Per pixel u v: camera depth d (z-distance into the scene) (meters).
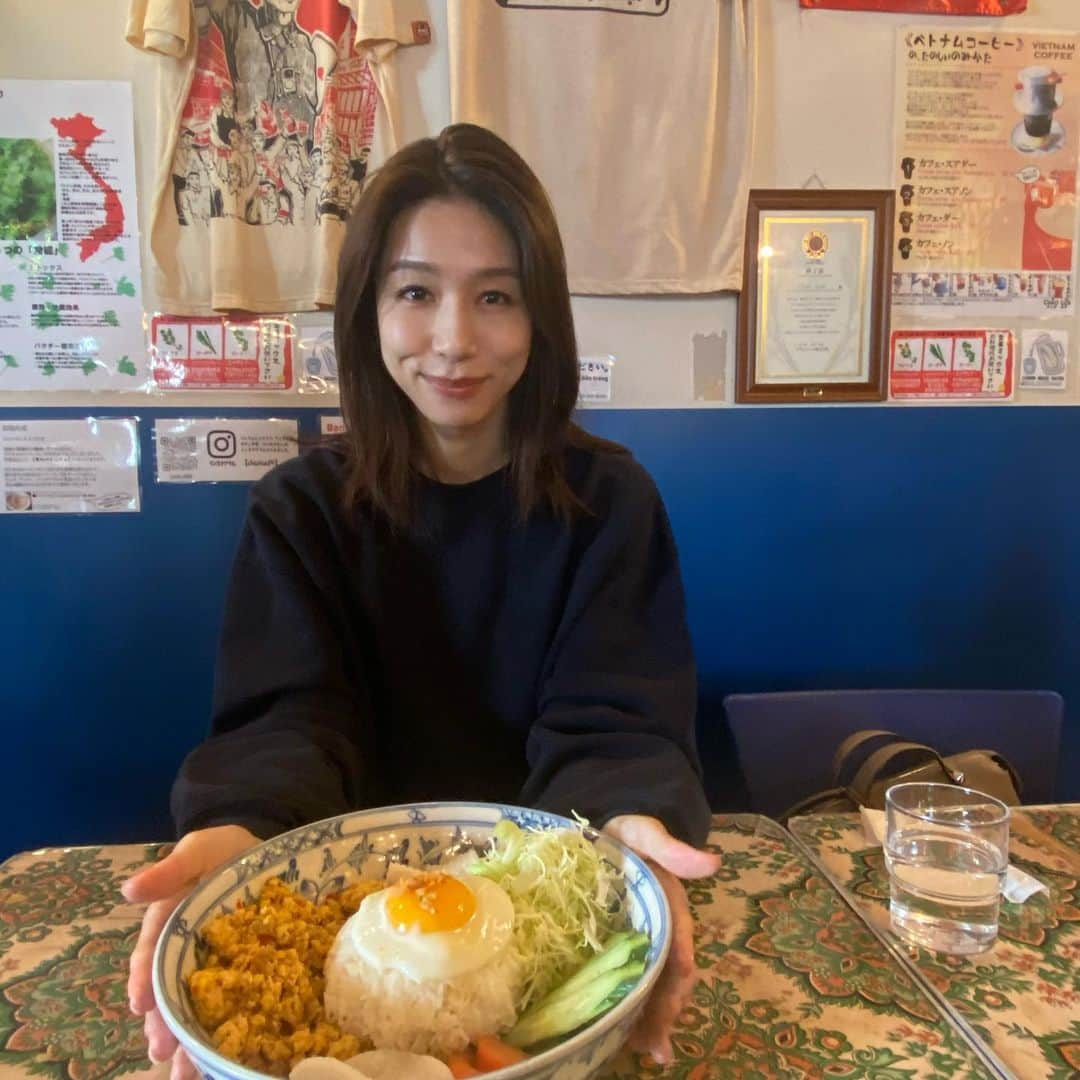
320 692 1.02
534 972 0.67
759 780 1.52
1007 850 0.93
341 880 0.76
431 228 0.92
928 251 1.82
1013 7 1.77
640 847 0.75
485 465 1.09
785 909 0.91
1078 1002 0.76
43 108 1.63
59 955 0.83
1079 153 1.84
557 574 1.07
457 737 1.12
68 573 1.72
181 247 1.66
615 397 1.77
